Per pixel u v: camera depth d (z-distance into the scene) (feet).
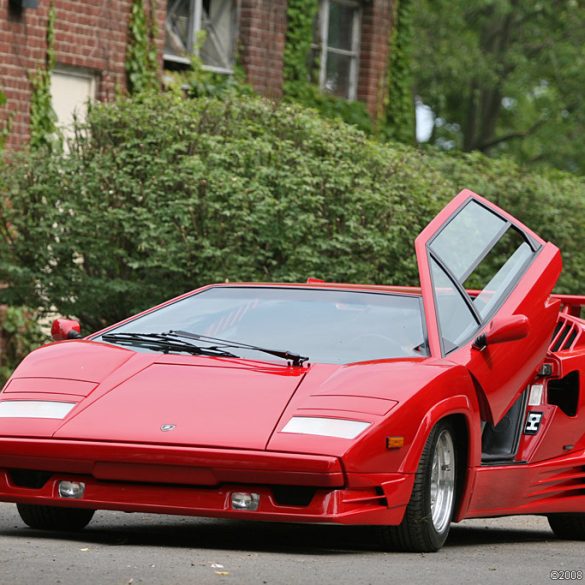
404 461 46.96
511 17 253.03
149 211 99.71
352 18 163.02
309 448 44.93
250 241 98.68
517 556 51.49
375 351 51.62
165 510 45.70
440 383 48.96
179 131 101.81
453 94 281.33
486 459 55.67
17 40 120.67
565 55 245.24
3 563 40.73
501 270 58.95
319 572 41.81
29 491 47.09
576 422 62.03
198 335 52.95
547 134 262.47
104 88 129.39
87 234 100.63
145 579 38.70
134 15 131.54
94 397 48.03
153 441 45.44
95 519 57.00
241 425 45.91
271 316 54.13
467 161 127.95
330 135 105.40
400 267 103.35
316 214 101.19
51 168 101.65
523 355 56.90
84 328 107.55
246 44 147.54
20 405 47.91
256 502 45.37
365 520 45.78
